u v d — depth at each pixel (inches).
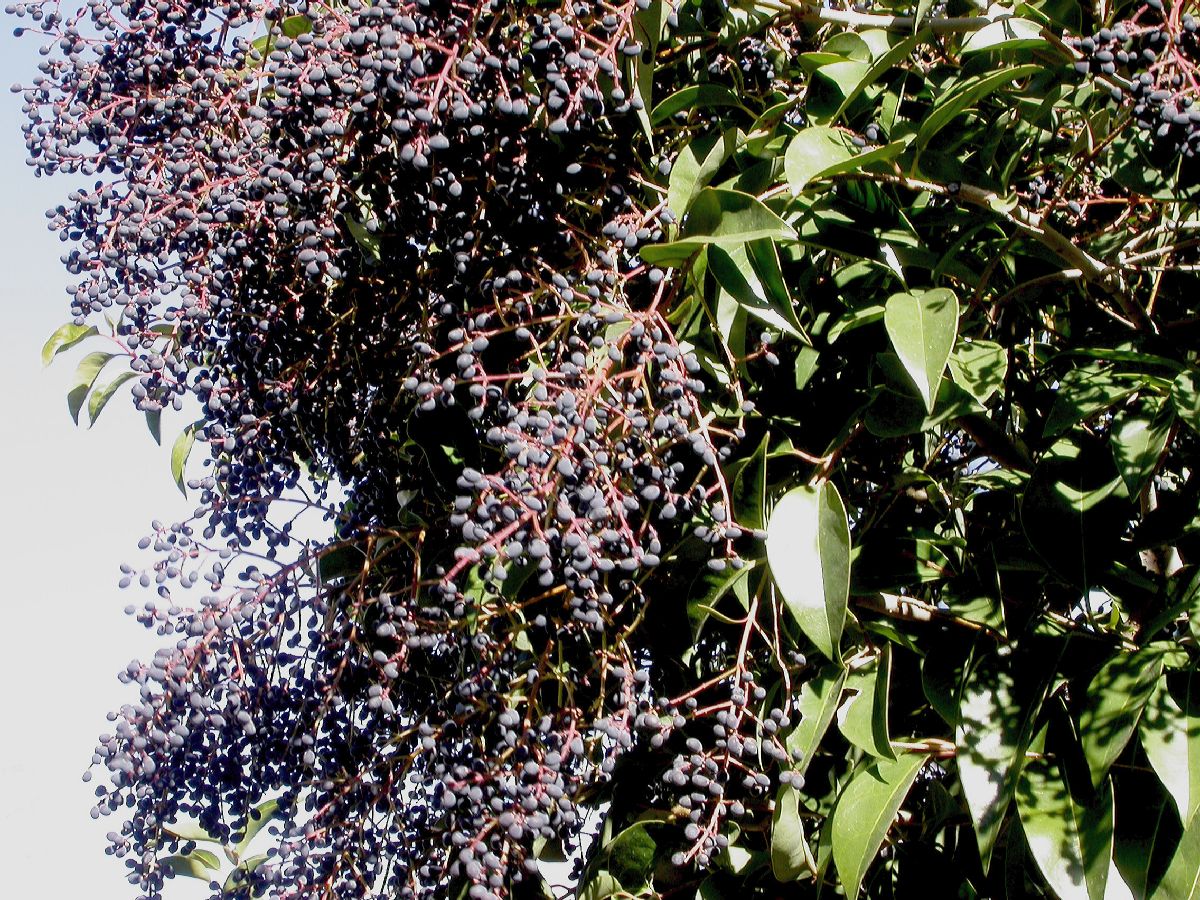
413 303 39.4
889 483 41.1
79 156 38.5
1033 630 38.4
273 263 38.9
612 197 37.4
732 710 36.2
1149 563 42.1
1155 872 34.9
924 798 42.6
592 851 42.4
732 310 38.0
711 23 42.2
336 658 39.9
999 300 40.8
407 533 40.5
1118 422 38.4
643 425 34.7
